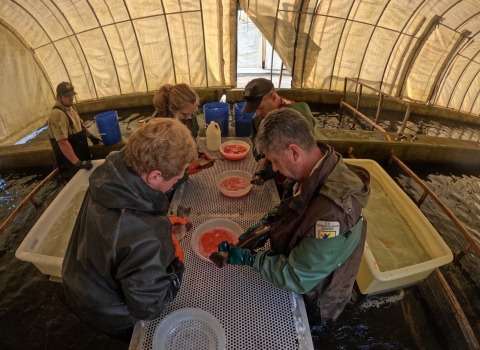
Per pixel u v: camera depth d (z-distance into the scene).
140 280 0.86
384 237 2.62
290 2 6.52
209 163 2.05
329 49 7.12
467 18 5.77
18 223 2.98
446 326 1.92
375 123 5.49
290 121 1.02
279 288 1.17
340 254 1.04
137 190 0.90
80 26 6.21
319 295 1.31
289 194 1.43
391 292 2.21
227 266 1.31
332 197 0.99
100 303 1.02
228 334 1.04
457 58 6.62
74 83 6.86
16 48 5.61
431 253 2.42
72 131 3.22
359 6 6.30
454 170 4.29
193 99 2.02
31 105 5.97
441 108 6.92
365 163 3.44
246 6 6.72
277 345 1.01
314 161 1.09
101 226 0.89
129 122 6.38
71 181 2.72
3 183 3.79
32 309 2.09
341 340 1.90
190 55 7.16
